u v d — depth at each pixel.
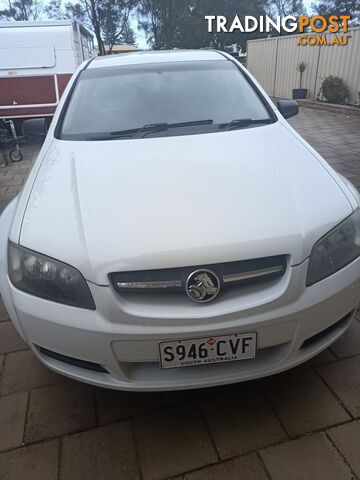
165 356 1.59
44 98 8.28
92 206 1.79
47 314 1.62
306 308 1.61
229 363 1.71
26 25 8.16
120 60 3.23
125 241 1.59
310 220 1.68
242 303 1.55
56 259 1.61
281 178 1.93
